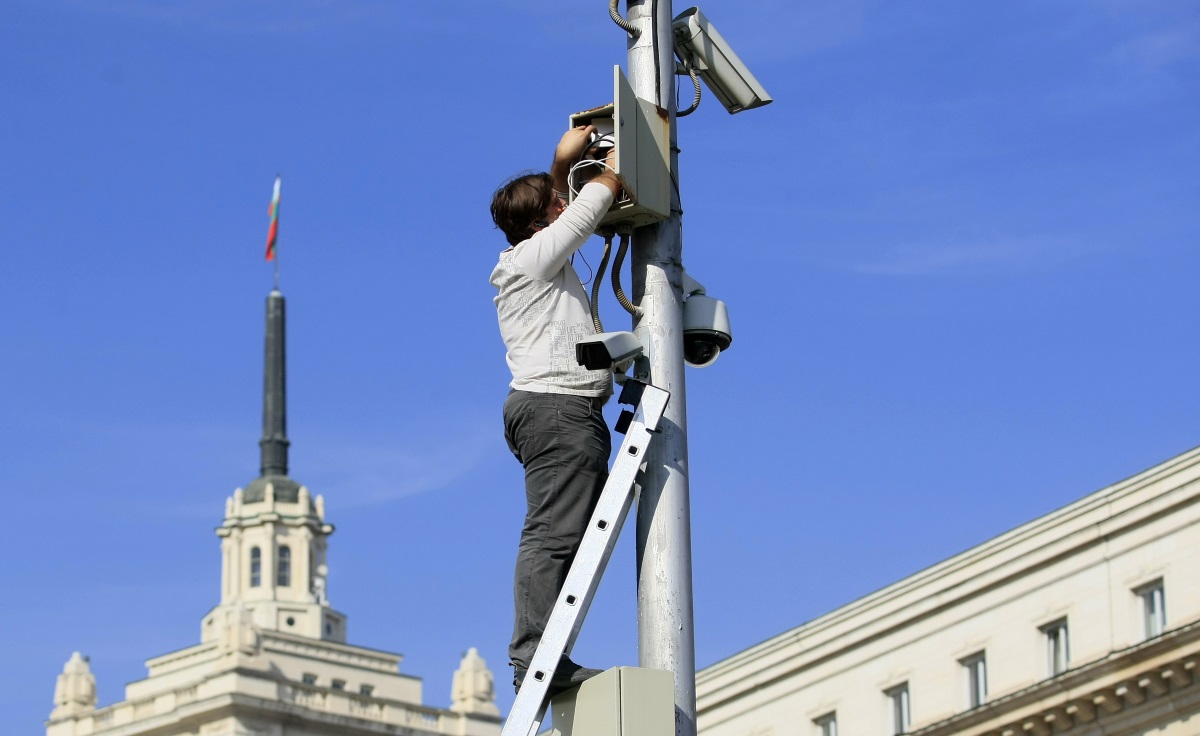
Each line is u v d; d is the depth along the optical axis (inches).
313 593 4158.5
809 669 2044.8
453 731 3627.0
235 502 4215.1
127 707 3494.1
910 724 1920.5
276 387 4443.9
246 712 3368.6
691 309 308.0
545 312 301.1
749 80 338.0
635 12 315.6
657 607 284.8
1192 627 1660.9
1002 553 1879.9
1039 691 1784.0
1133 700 1715.1
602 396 301.9
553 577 291.6
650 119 304.5
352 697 3513.8
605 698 273.7
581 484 295.7
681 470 292.0
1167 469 1744.6
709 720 2149.4
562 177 312.8
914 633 1946.4
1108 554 1774.1
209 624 4042.8
